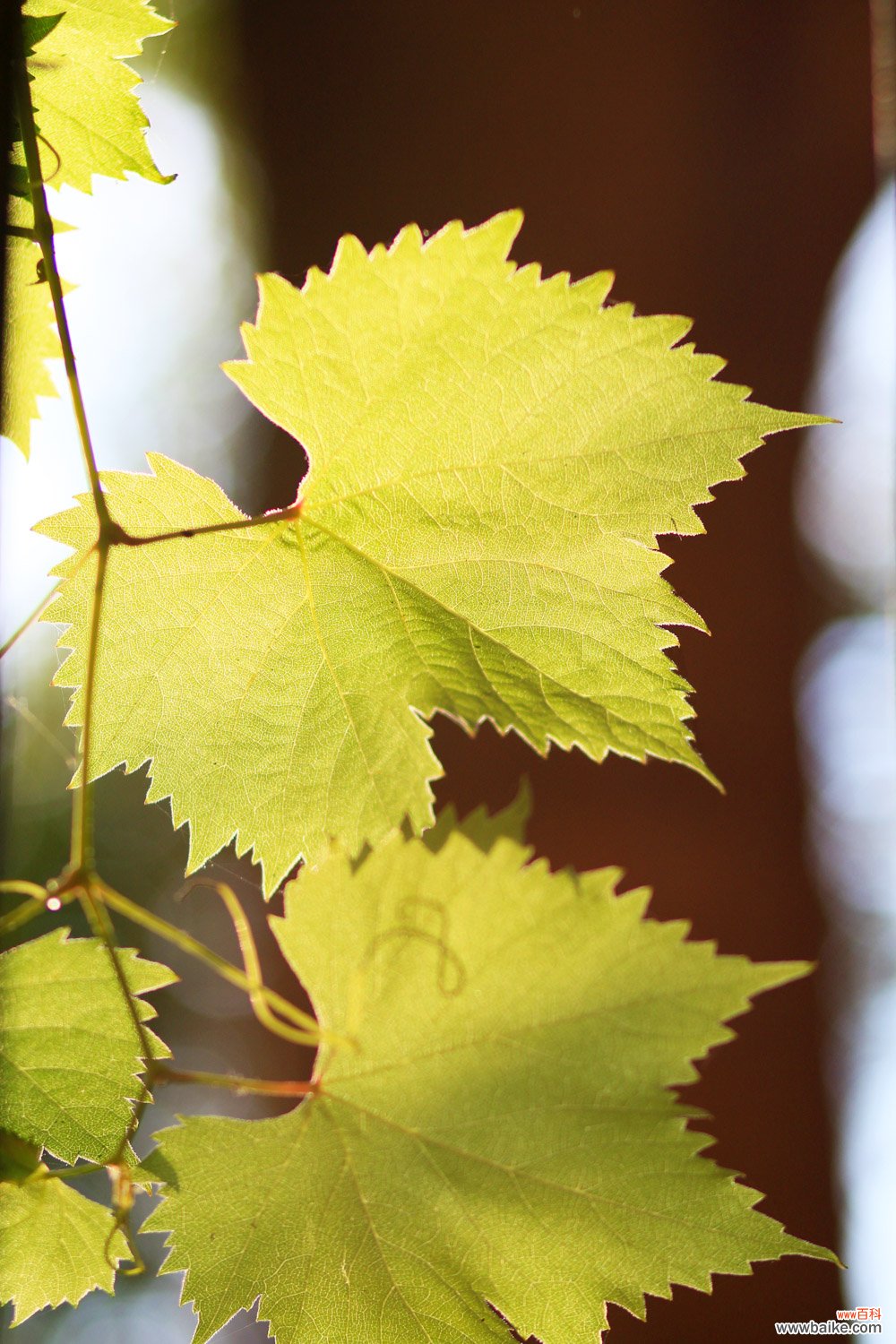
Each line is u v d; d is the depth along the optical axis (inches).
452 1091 31.9
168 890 74.6
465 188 47.3
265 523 31.0
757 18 46.4
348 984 32.0
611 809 44.7
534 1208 31.6
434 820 31.2
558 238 46.6
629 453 30.7
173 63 61.8
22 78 30.5
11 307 31.1
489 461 30.8
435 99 47.4
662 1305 40.9
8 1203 30.8
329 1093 31.8
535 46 46.7
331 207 48.6
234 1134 31.5
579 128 46.7
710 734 46.7
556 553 30.9
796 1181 45.4
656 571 30.9
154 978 31.0
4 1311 35.4
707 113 46.9
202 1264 31.1
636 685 30.9
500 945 32.2
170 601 31.1
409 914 32.2
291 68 48.8
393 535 31.0
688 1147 31.7
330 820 31.3
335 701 31.3
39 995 30.8
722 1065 46.4
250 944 31.4
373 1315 31.3
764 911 45.9
